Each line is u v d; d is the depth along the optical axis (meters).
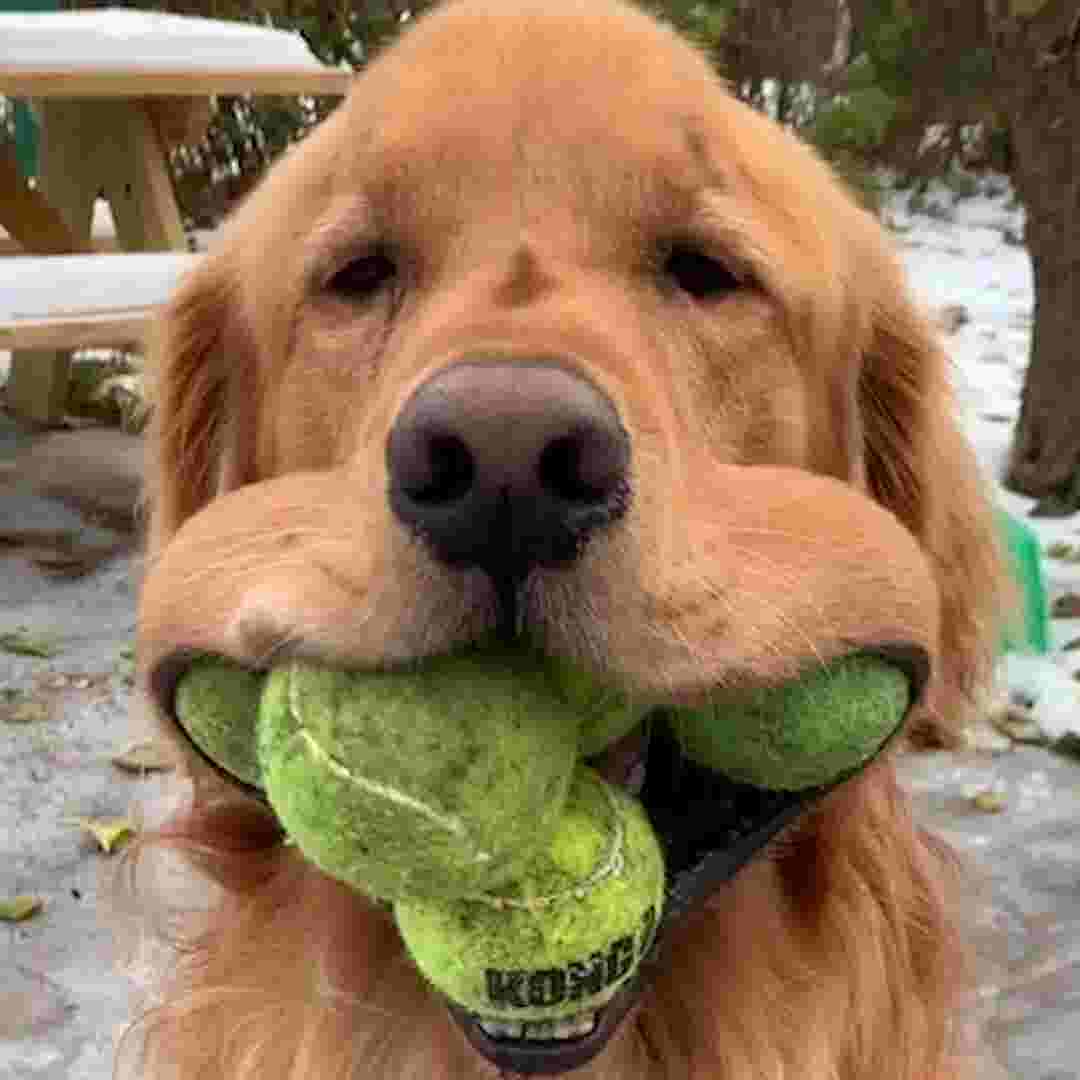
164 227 1.87
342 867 0.50
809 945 0.64
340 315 0.58
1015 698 1.43
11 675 1.46
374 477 0.49
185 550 0.56
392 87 0.58
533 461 0.45
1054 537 1.74
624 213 0.56
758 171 0.59
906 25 2.65
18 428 2.07
